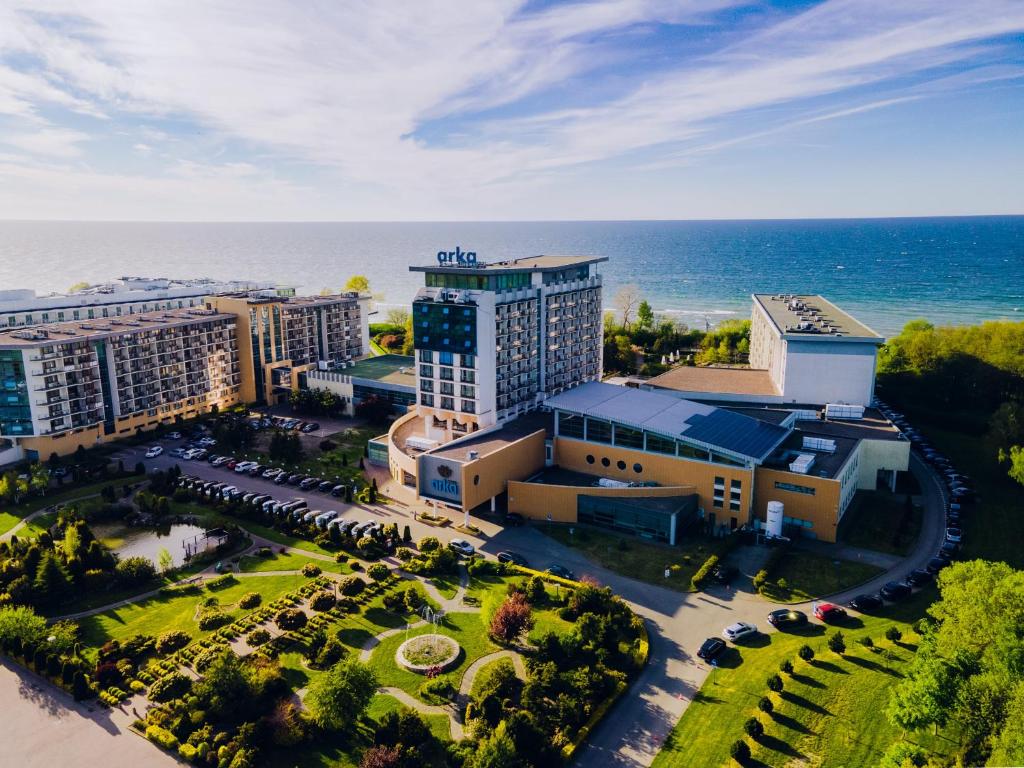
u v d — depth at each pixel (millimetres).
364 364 186500
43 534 94688
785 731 61844
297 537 102062
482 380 126312
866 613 81125
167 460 135125
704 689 68500
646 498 104562
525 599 80875
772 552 96500
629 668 71188
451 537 101812
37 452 132125
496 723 62719
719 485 103750
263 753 60250
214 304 174125
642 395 124625
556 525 106312
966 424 148000
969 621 61156
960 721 55312
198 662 71875
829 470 102562
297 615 78812
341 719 61219
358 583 85562
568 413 117375
